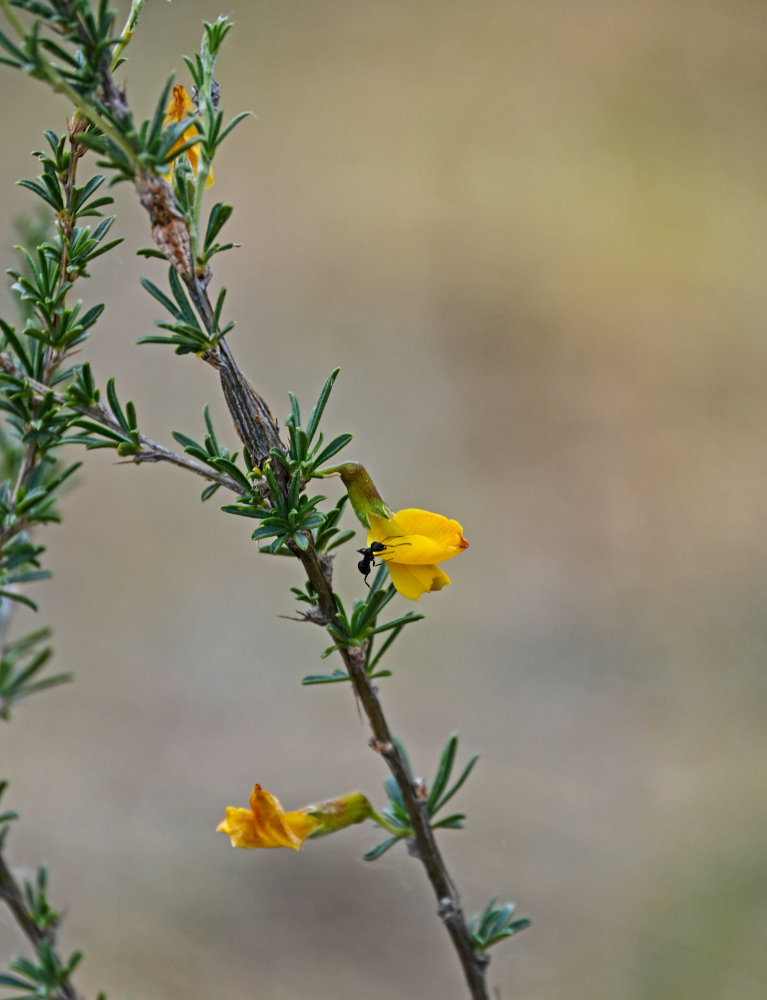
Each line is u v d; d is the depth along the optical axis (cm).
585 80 240
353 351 183
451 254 202
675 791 122
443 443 172
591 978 102
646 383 186
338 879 114
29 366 65
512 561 157
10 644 70
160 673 138
